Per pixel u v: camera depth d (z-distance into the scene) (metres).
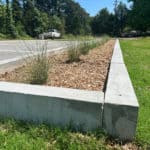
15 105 3.34
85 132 3.12
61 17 71.25
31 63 5.33
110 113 3.05
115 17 67.75
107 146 2.92
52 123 3.23
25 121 3.32
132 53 12.97
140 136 3.10
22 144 2.81
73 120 3.16
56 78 5.37
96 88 4.68
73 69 6.52
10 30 39.38
